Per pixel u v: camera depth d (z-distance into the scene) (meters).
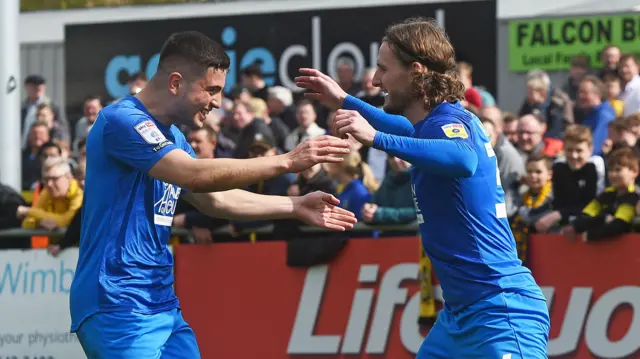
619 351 20.30
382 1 37.69
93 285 14.69
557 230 21.25
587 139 22.42
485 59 36.62
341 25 38.19
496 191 14.42
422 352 14.95
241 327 22.45
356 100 16.28
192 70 14.74
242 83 36.28
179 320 15.45
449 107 14.26
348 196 23.56
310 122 31.53
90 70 41.25
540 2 36.09
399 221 21.91
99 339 14.66
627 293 20.27
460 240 14.28
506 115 29.61
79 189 24.91
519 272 14.36
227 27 39.53
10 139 29.69
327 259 21.83
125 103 14.92
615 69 32.56
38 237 25.28
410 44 14.24
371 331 21.59
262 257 22.34
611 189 20.97
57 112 38.94
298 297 22.08
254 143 24.75
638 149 25.23
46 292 23.47
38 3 41.84
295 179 24.50
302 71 16.48
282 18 38.91
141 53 40.75
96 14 41.19
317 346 21.94
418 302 21.28
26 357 23.66
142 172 14.81
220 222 22.86
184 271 22.84
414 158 13.46
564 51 35.84
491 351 14.01
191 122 15.11
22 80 41.88
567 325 20.62
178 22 40.16
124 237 14.78
